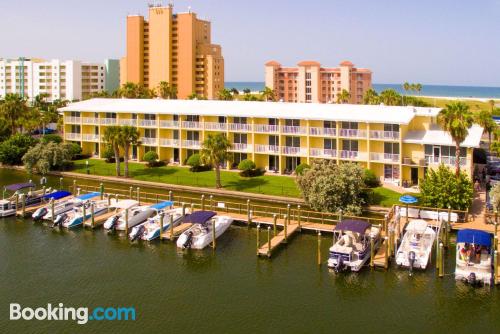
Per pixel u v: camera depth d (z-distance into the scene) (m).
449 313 35.97
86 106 90.88
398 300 37.78
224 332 33.88
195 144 79.25
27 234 51.97
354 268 41.62
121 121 84.62
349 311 36.38
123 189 68.81
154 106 86.62
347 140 69.56
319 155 70.38
